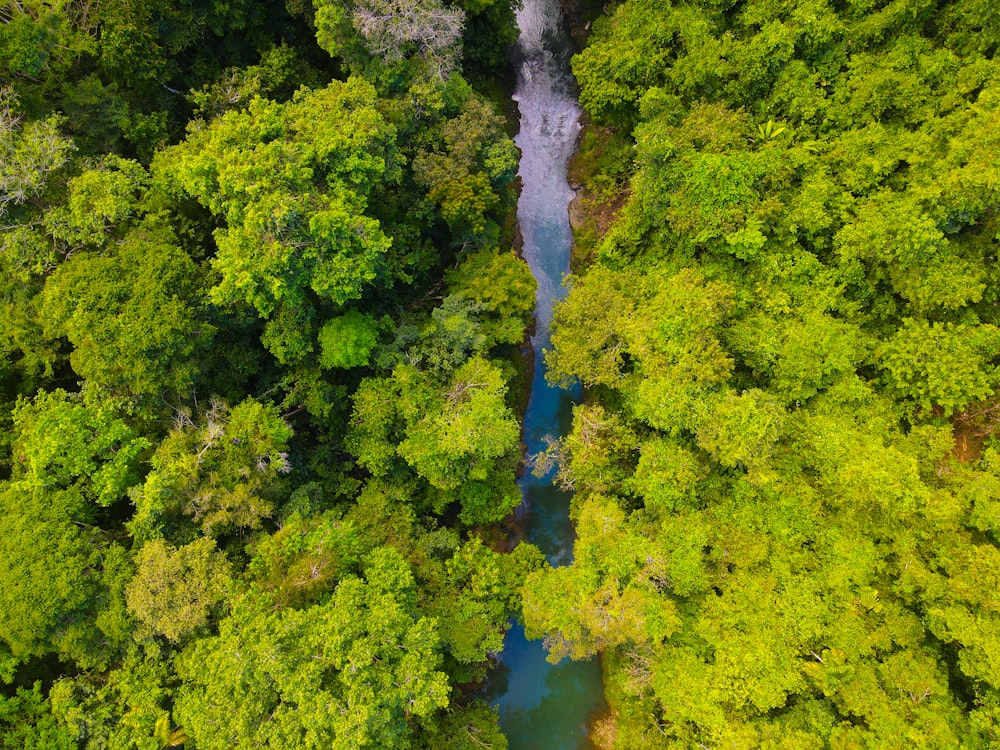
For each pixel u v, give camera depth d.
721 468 21.83
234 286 18.69
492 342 25.47
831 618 18.84
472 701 25.02
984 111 19.38
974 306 20.94
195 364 20.05
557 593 20.78
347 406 24.47
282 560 19.31
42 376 20.38
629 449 23.86
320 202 19.42
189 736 17.30
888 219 19.88
